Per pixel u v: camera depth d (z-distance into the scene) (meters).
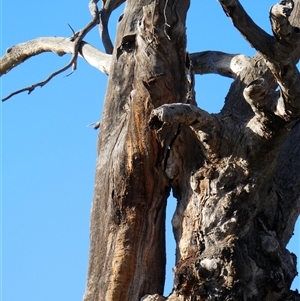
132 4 9.99
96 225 9.60
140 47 9.33
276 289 8.83
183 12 9.26
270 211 9.12
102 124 9.75
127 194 9.47
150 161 9.41
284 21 7.47
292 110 8.19
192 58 10.65
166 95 9.31
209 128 8.73
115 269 9.41
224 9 7.54
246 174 8.88
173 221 9.32
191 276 8.73
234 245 8.76
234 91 9.41
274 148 8.77
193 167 9.22
